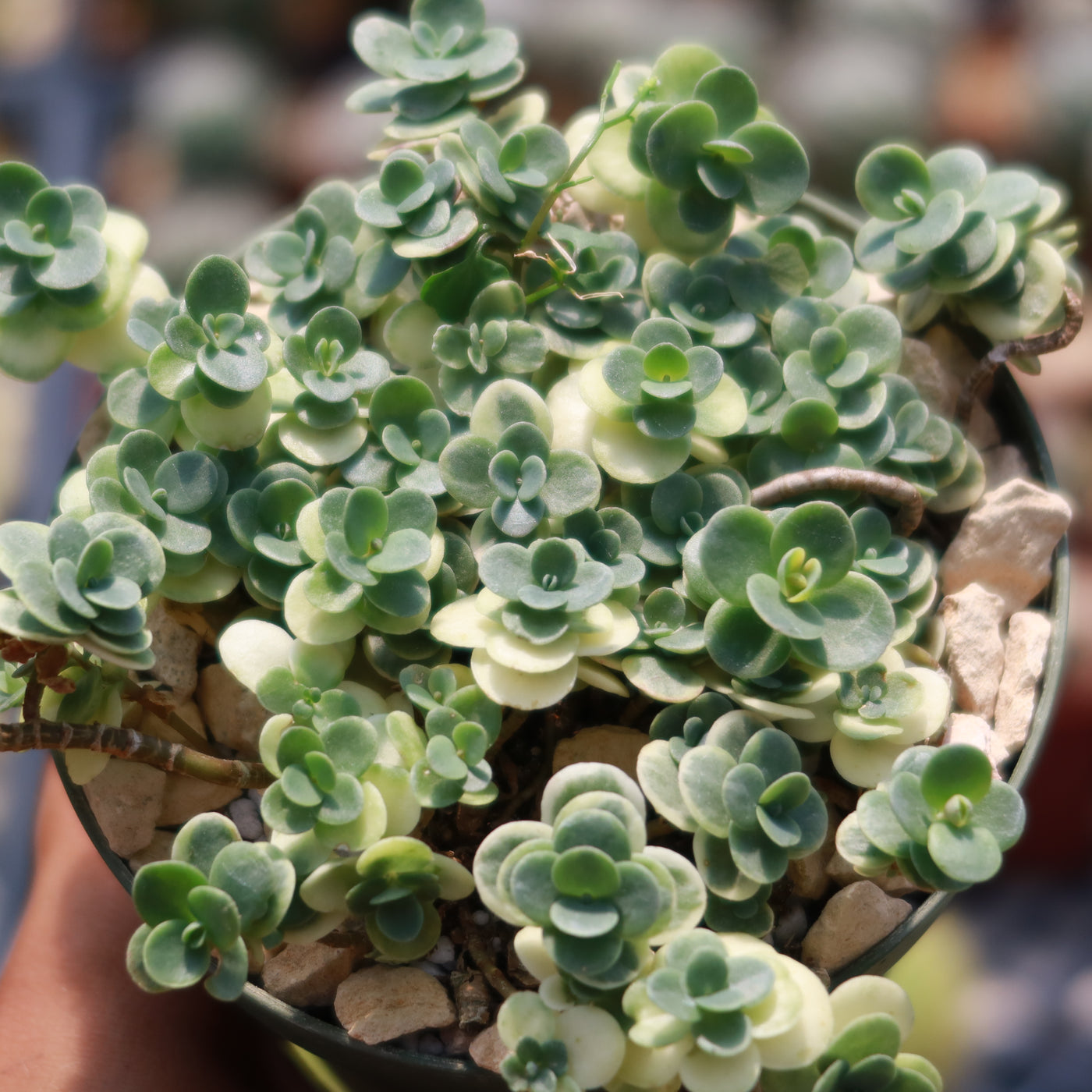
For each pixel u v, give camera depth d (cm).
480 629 52
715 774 51
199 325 53
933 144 104
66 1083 58
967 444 56
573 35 93
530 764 55
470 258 54
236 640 52
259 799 55
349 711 52
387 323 55
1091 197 102
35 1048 59
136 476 52
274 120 104
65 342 54
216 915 50
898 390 55
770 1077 50
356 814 50
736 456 55
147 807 55
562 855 49
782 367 55
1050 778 82
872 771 52
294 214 57
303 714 51
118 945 61
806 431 54
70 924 62
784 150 54
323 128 103
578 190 57
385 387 54
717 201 55
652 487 54
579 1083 49
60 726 51
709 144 54
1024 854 86
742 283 55
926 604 54
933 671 54
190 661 55
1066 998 78
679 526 53
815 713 52
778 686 52
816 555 51
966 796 50
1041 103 100
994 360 56
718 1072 49
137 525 51
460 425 55
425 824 54
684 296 55
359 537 52
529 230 55
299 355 54
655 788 51
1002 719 55
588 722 55
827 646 51
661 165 54
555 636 51
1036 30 107
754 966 49
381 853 50
